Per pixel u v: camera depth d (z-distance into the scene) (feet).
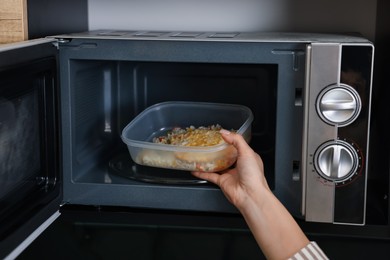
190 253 3.61
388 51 3.49
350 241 3.40
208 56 3.29
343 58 3.13
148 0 4.44
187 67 4.11
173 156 3.44
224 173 3.42
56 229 3.61
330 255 3.42
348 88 3.15
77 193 3.51
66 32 4.00
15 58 2.78
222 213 3.49
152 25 4.47
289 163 3.31
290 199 3.35
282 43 3.21
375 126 3.83
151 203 3.46
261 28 4.36
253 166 3.05
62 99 3.43
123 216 3.53
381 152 3.56
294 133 3.28
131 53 3.35
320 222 3.38
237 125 3.96
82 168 3.68
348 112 3.17
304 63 3.21
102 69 4.05
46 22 3.61
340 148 3.20
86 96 3.76
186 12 4.42
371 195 3.76
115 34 3.70
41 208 3.18
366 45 3.11
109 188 3.47
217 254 3.59
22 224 2.96
